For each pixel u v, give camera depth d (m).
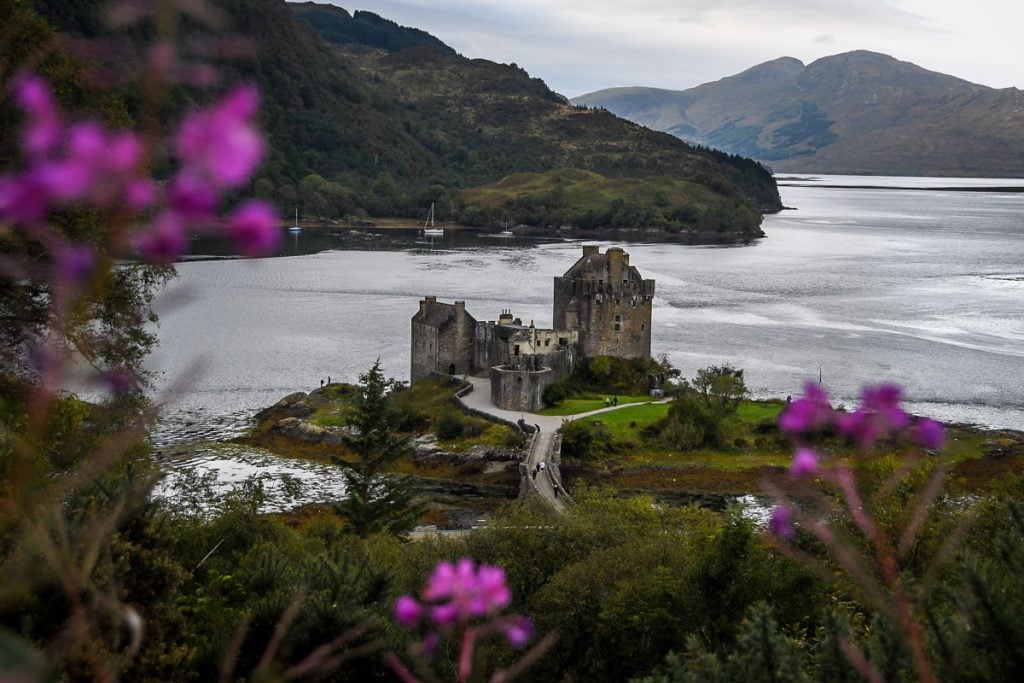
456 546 55.47
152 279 40.34
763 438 116.69
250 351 169.12
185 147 5.94
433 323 143.88
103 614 16.92
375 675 28.44
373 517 75.88
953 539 15.59
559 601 45.78
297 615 29.50
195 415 128.62
